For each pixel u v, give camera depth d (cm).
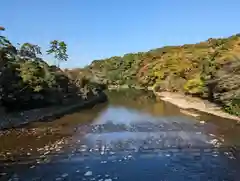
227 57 3192
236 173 1290
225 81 2909
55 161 1448
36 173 1278
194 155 1565
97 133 2134
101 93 5744
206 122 2575
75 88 4050
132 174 1284
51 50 5275
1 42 2750
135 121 2711
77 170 1327
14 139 1880
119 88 8644
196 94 4425
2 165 1371
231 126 2358
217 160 1474
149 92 6856
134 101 4841
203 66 4088
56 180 1202
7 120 2308
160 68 7575
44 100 2994
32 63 3067
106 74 9762
